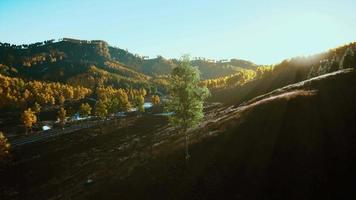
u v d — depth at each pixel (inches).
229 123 2578.7
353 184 1648.6
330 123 2111.2
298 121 2204.7
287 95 2598.4
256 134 2239.2
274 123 2273.6
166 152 2632.9
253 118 2456.9
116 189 2314.2
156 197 2027.6
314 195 1633.9
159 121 6018.7
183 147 2536.9
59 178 3759.8
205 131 2706.7
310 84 2790.4
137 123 6112.2
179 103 2274.9
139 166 2608.3
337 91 2476.6
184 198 1900.8
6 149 4453.7
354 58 4205.2
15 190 3634.4
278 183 1758.1
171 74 2277.3
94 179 3161.9
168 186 2085.4
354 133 1977.1
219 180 1934.1
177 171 2207.2
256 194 1737.2
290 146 1994.3
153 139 4350.4
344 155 1829.5
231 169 1987.0
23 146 5354.3
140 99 7170.3
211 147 2322.8
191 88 2265.0
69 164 4207.7
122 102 7440.9
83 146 4960.6
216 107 6407.5
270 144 2066.9
